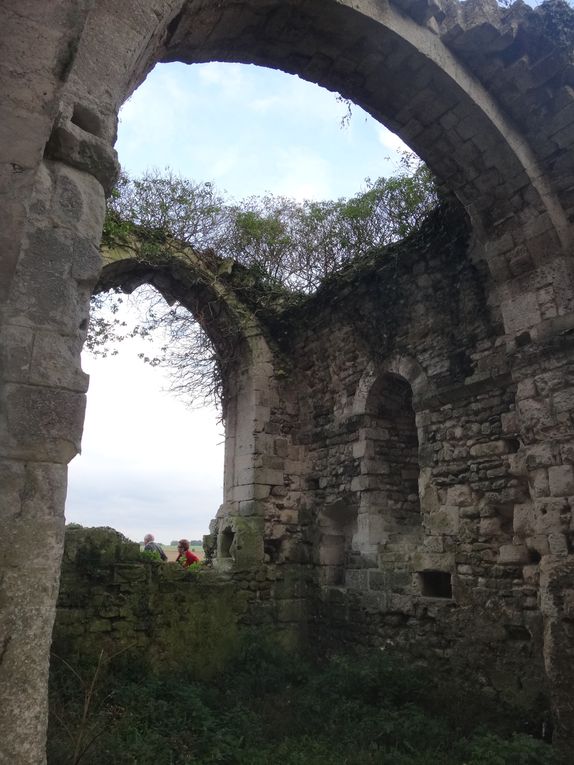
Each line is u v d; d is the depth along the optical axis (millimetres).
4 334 3139
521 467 6723
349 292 9656
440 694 6512
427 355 8258
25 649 2865
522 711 6062
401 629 7859
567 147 6453
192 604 8797
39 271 3326
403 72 6309
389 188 10797
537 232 6617
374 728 5801
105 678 7191
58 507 3111
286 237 11602
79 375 3332
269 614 9500
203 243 10914
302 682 7957
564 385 6168
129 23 4062
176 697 6930
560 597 5758
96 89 3818
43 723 2861
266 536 9891
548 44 6109
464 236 7898
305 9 5668
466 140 6691
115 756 4926
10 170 3062
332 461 9805
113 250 9867
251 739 5789
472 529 7199
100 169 3719
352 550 9109
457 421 7688
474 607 6961
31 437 3092
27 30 3051
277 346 10961
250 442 10250
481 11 6141
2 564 2893
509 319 6852
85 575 8031
